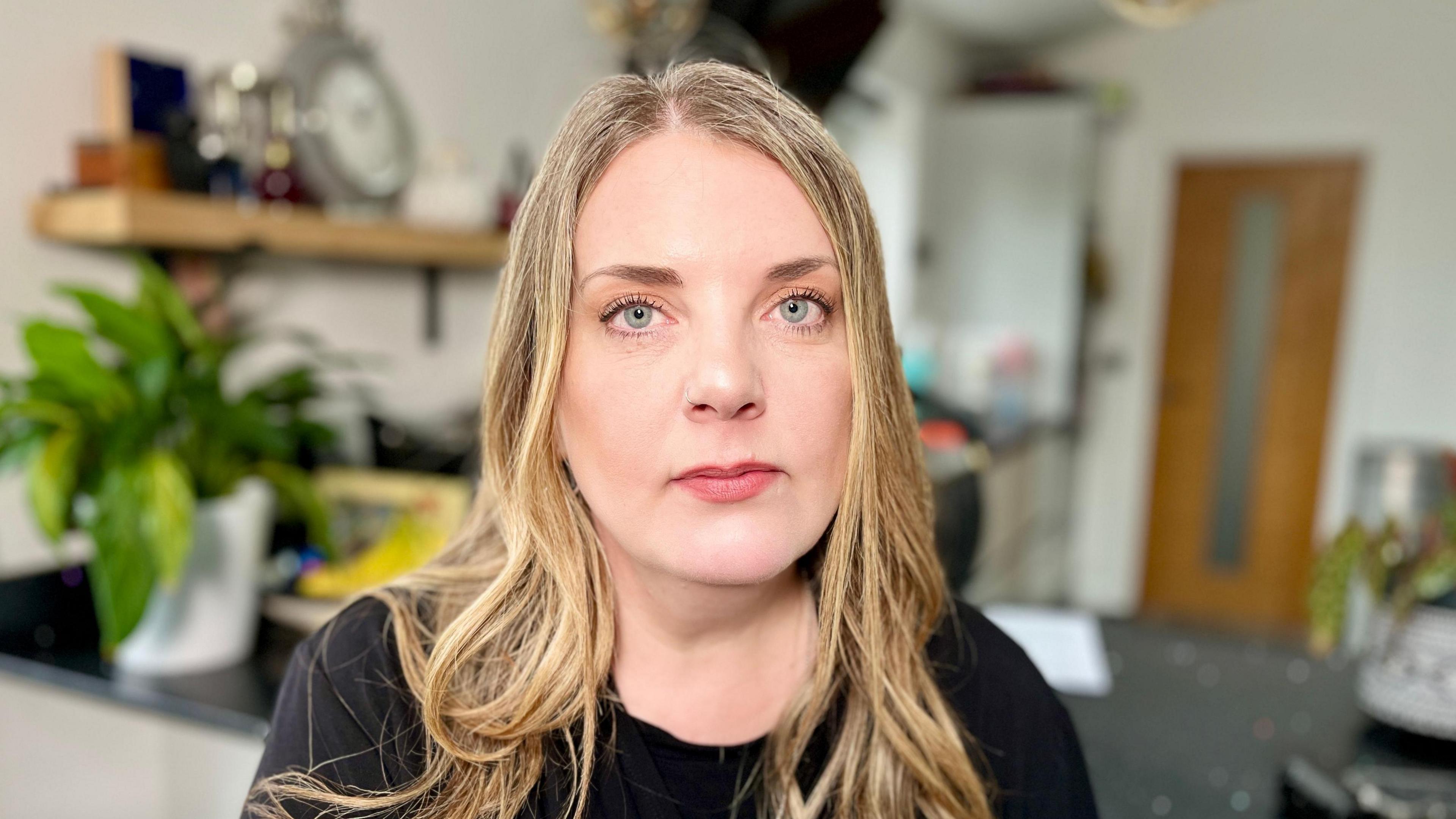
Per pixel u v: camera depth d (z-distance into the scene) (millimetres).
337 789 526
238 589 1102
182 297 1263
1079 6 3395
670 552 474
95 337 1180
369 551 1298
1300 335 3723
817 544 576
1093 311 3988
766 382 470
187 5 1307
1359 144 3541
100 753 1274
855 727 572
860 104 3201
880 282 526
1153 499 4016
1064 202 3541
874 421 521
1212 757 1020
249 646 1132
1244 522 3885
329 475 1381
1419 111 3449
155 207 1078
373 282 1667
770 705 577
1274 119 3664
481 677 548
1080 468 4066
